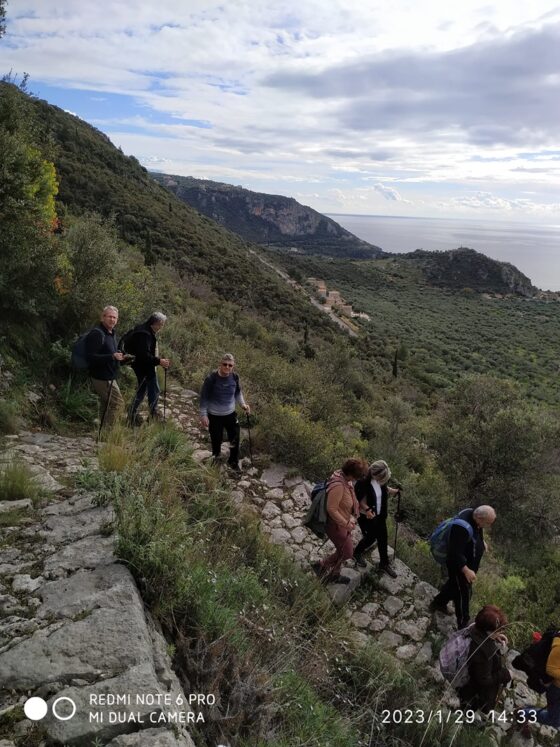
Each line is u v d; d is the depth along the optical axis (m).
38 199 7.84
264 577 3.96
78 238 7.52
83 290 7.25
